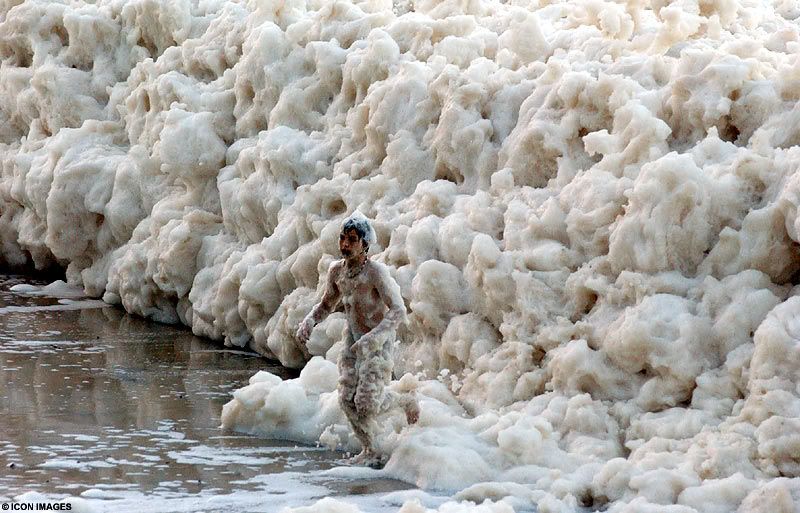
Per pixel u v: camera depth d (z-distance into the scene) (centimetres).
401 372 3644
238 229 4581
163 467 2947
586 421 2980
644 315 3034
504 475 2808
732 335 2948
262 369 4053
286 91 4628
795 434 2603
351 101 4494
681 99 3519
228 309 4409
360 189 4075
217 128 4875
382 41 4353
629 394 3070
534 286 3325
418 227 3703
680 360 2952
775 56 3712
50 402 3553
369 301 3030
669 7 4094
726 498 2525
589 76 3647
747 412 2756
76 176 5278
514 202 3569
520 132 3772
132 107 5322
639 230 3175
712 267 3131
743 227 3100
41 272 6088
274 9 4988
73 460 2978
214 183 4838
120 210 5103
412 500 2561
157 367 4062
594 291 3241
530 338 3300
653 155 3362
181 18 5422
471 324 3472
